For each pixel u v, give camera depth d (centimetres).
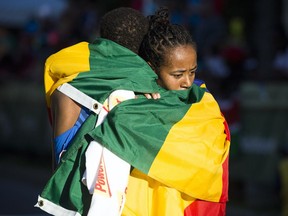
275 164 2295
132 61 891
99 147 847
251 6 3108
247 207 2366
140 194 870
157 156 857
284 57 2662
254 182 2366
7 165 3303
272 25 2700
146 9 2044
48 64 915
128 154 848
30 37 3491
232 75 2617
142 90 878
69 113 883
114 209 834
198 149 870
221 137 893
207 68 2625
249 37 3008
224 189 896
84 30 3153
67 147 877
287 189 2098
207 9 2948
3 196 2758
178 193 877
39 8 3925
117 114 851
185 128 873
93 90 877
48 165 3262
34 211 2497
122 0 3180
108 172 839
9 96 3384
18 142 3366
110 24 916
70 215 862
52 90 900
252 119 2350
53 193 870
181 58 881
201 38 2836
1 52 3619
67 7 3394
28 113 3272
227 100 2369
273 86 2334
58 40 3266
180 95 898
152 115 865
